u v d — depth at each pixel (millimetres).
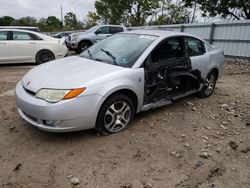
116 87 3482
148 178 2820
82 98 3211
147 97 4074
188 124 4250
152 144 3523
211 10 24875
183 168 3033
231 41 12594
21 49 9000
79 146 3383
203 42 5316
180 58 4512
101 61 4074
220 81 7785
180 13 30438
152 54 4051
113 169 2941
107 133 3693
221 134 3955
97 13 39938
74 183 2682
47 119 3145
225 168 3090
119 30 14305
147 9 34125
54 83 3289
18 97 3459
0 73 7996
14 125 3924
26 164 2975
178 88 4656
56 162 3029
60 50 9742
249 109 5152
